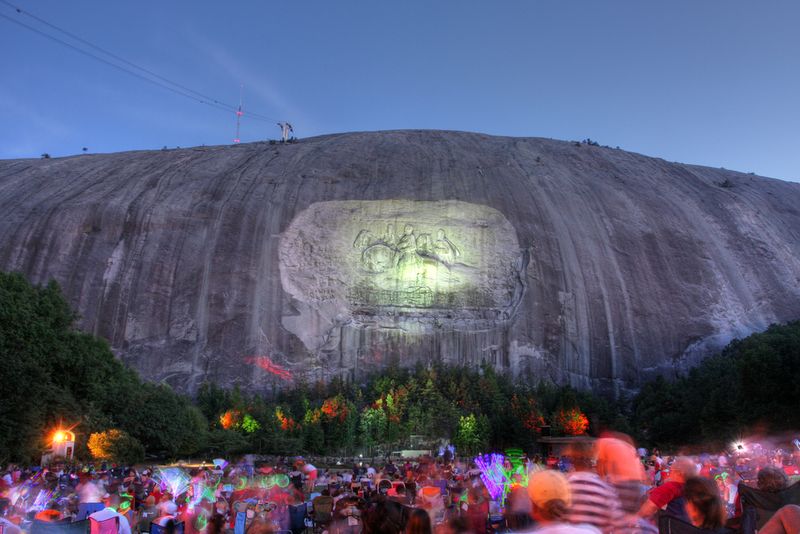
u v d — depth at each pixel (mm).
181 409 48719
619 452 7777
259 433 55281
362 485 19125
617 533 6188
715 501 6148
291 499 14516
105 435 39312
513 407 61750
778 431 45562
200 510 13148
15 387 35250
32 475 27516
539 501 5660
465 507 12430
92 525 9633
